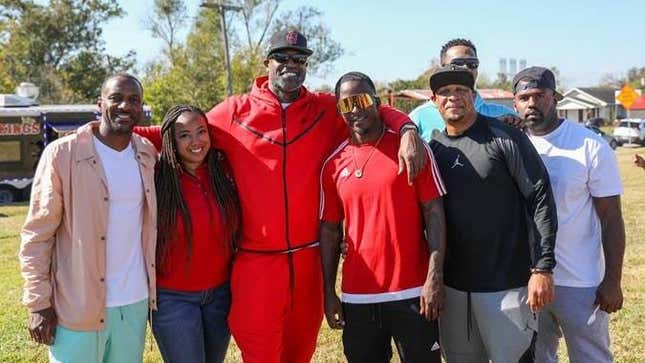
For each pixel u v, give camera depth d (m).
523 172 3.39
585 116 70.88
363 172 3.61
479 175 3.45
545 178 3.40
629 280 7.50
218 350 4.08
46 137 21.20
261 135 3.96
